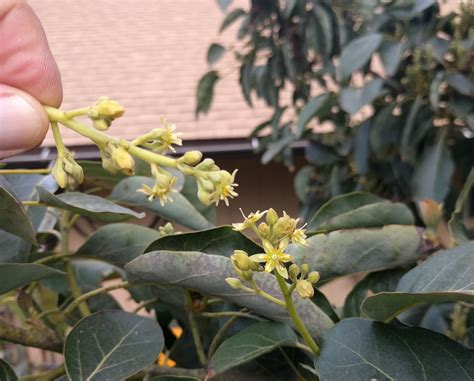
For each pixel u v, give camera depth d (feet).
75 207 0.49
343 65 1.12
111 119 0.35
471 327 0.54
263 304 0.46
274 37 1.56
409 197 1.28
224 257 0.45
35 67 0.42
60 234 0.71
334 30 1.42
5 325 0.53
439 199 1.03
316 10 1.34
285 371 0.51
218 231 0.49
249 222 0.38
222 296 0.49
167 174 0.38
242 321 0.58
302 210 1.67
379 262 0.53
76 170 0.37
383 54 1.13
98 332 0.49
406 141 1.13
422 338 0.40
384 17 1.25
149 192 0.38
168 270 0.46
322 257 0.52
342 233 0.52
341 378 0.38
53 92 0.43
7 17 0.41
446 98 1.16
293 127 1.69
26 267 0.46
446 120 1.16
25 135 0.37
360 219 0.54
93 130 0.37
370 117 1.30
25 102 0.37
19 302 0.56
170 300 0.59
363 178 1.40
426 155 1.10
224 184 0.37
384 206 0.54
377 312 0.43
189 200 0.69
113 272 0.84
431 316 0.56
